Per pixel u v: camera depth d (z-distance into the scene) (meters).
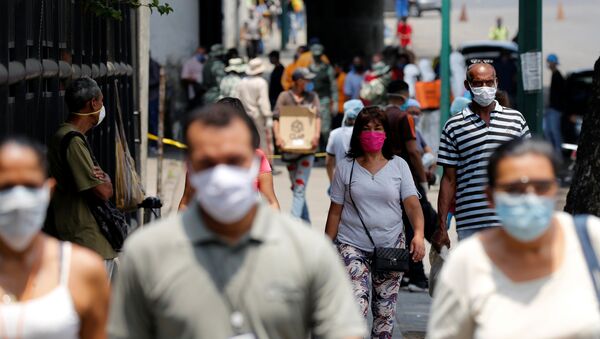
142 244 8.65
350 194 16.61
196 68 52.00
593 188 16.28
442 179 17.41
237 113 8.66
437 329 9.43
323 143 47.66
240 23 109.62
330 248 8.80
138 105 31.06
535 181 8.91
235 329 8.55
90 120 16.30
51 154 15.93
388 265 16.28
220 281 8.56
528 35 25.14
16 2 16.23
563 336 8.96
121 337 8.73
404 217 21.83
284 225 8.75
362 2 80.81
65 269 9.05
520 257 9.16
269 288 8.57
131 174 19.73
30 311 8.86
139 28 31.00
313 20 81.56
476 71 16.72
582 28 113.06
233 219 8.48
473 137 17.02
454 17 125.88
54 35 19.50
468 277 9.26
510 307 9.09
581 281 9.09
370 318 20.86
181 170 42.59
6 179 8.66
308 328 8.88
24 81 16.41
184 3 53.34
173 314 8.57
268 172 16.09
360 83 48.91
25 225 8.70
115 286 8.77
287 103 31.09
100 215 16.05
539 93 25.14
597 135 16.28
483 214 16.98
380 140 16.34
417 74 47.12
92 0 22.59
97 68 24.27
